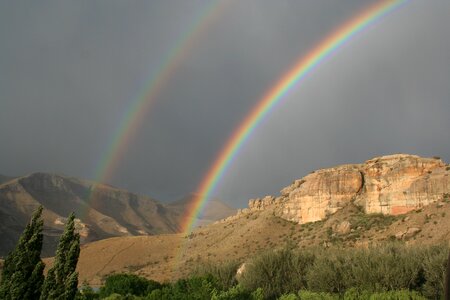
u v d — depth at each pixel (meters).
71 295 18.69
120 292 43.47
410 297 34.69
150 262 123.44
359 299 34.91
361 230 99.81
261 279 45.72
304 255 48.62
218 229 139.12
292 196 125.56
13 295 18.84
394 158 115.75
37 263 19.70
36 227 20.23
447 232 78.44
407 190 102.69
